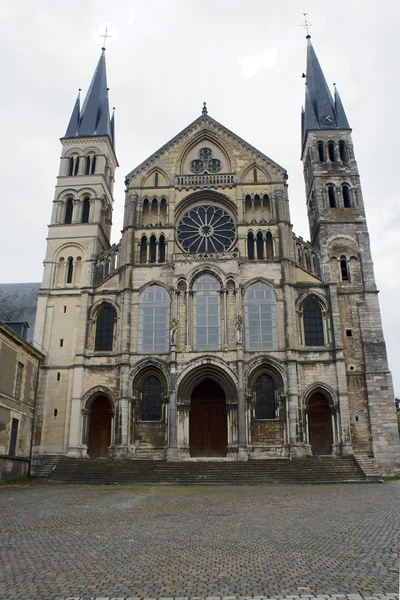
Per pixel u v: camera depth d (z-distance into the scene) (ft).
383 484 127.44
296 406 157.89
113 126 217.36
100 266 184.75
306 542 52.85
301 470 138.62
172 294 172.45
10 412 142.82
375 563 43.75
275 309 170.91
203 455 166.40
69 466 148.36
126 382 163.32
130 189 190.60
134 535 56.95
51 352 174.19
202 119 201.36
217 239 186.91
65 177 196.24
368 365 165.17
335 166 192.24
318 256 182.50
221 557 46.47
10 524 64.13
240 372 161.07
